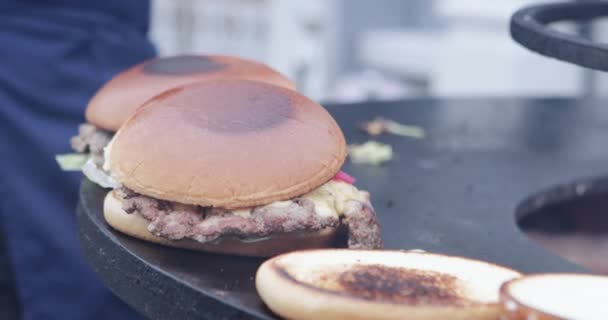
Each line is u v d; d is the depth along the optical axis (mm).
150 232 1028
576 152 1820
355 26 4891
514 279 838
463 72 4121
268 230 984
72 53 2094
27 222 2094
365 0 4879
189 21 4145
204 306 943
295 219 985
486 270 915
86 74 2102
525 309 765
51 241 2109
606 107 2291
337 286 853
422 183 1530
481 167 1664
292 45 4387
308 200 1009
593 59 1060
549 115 2170
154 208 1021
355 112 2061
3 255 2172
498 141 1875
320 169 1022
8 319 2215
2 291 2197
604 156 1787
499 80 3967
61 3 2098
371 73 4789
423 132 1917
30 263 2115
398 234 1255
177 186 990
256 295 945
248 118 1038
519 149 1820
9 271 2184
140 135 1039
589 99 2391
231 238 1024
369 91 4457
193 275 986
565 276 854
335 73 4820
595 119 2145
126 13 2178
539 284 829
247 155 997
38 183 2092
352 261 930
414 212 1361
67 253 2121
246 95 1079
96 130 1308
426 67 4465
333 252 950
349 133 1859
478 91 4055
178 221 1001
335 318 820
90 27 2111
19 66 2055
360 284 858
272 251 1027
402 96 4371
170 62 1294
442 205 1407
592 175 1636
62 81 2086
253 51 4324
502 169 1658
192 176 988
